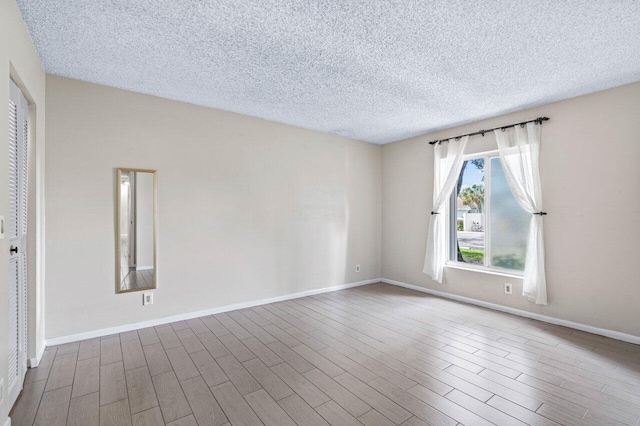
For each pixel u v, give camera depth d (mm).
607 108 3145
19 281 2145
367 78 2975
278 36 2307
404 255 5207
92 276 3045
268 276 4246
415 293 4801
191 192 3619
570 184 3385
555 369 2469
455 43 2361
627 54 2486
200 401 2045
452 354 2734
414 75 2904
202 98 3488
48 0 1895
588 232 3262
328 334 3180
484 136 4164
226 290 3879
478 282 4188
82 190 3000
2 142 1659
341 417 1885
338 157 5027
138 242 3295
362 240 5352
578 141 3330
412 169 5098
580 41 2309
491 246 4176
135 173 3279
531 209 3621
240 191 3992
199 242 3670
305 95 3400
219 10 2012
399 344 2941
